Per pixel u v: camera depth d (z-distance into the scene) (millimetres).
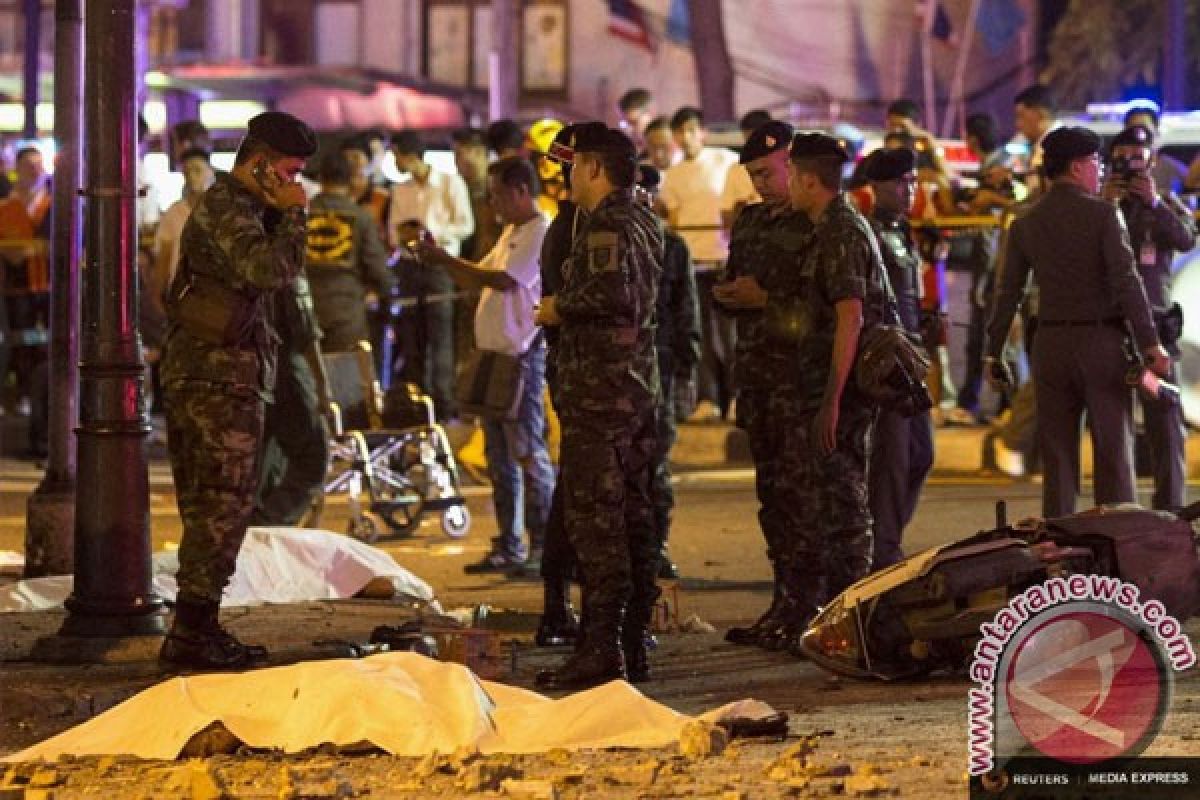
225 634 22219
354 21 96500
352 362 34125
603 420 21109
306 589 26766
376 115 74062
